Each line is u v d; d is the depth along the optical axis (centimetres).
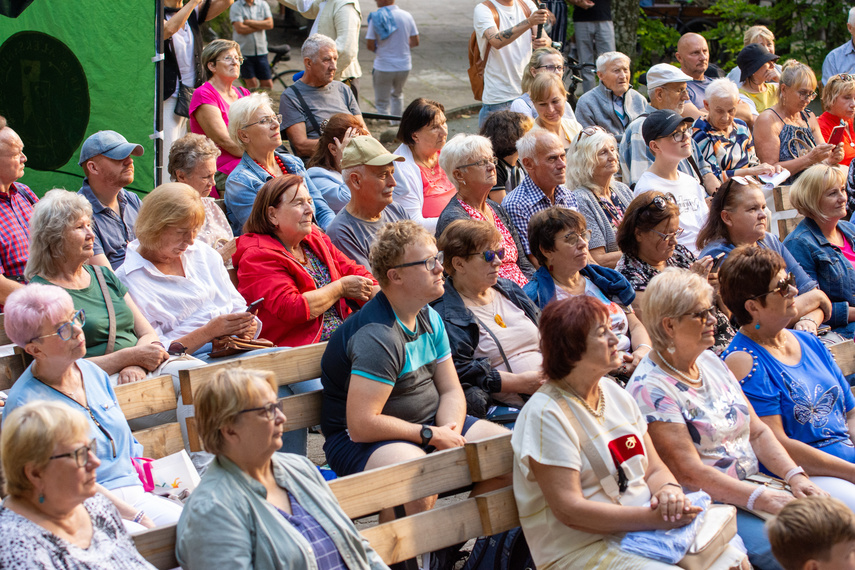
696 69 904
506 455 340
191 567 269
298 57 1370
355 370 358
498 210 570
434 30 1597
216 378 281
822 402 405
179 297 459
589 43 1132
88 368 352
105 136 502
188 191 456
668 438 358
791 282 401
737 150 749
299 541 277
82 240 407
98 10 586
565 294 487
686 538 310
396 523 317
